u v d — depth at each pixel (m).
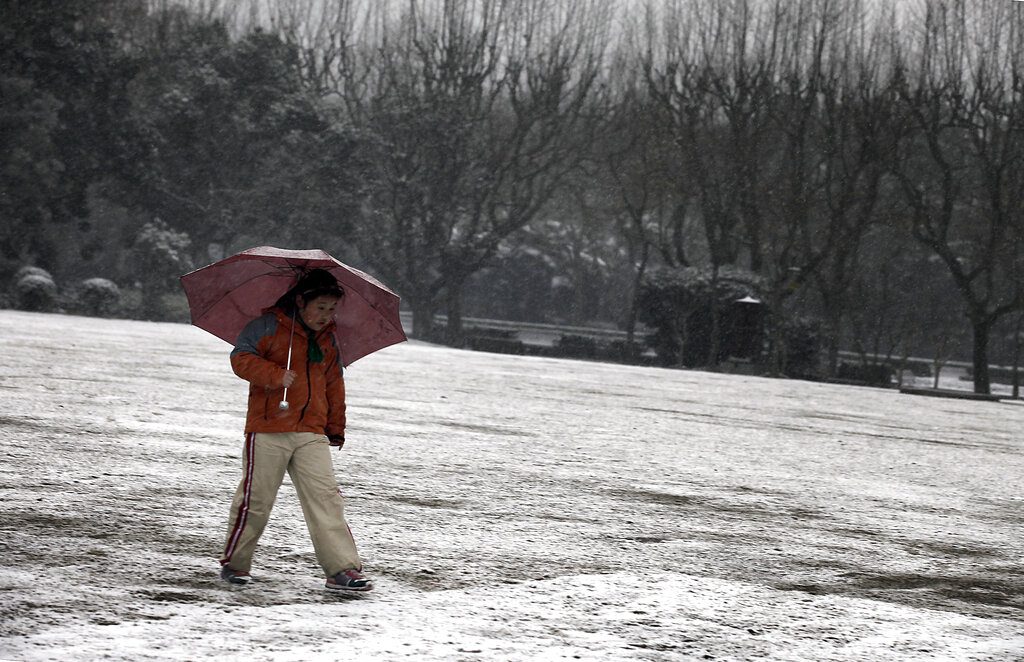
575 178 136.88
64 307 96.94
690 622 10.26
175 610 9.62
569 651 9.03
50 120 101.94
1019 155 95.56
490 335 123.88
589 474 19.98
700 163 102.12
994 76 95.56
